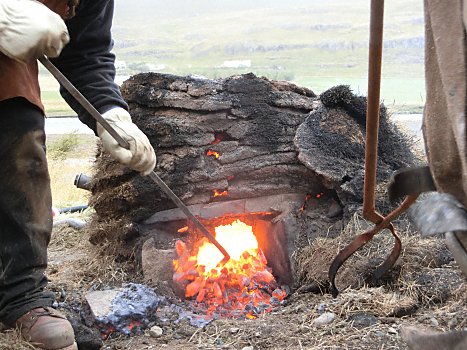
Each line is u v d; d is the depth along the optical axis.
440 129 1.62
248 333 3.26
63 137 10.41
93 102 3.42
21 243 3.09
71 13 3.28
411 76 19.41
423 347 1.66
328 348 3.04
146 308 3.39
